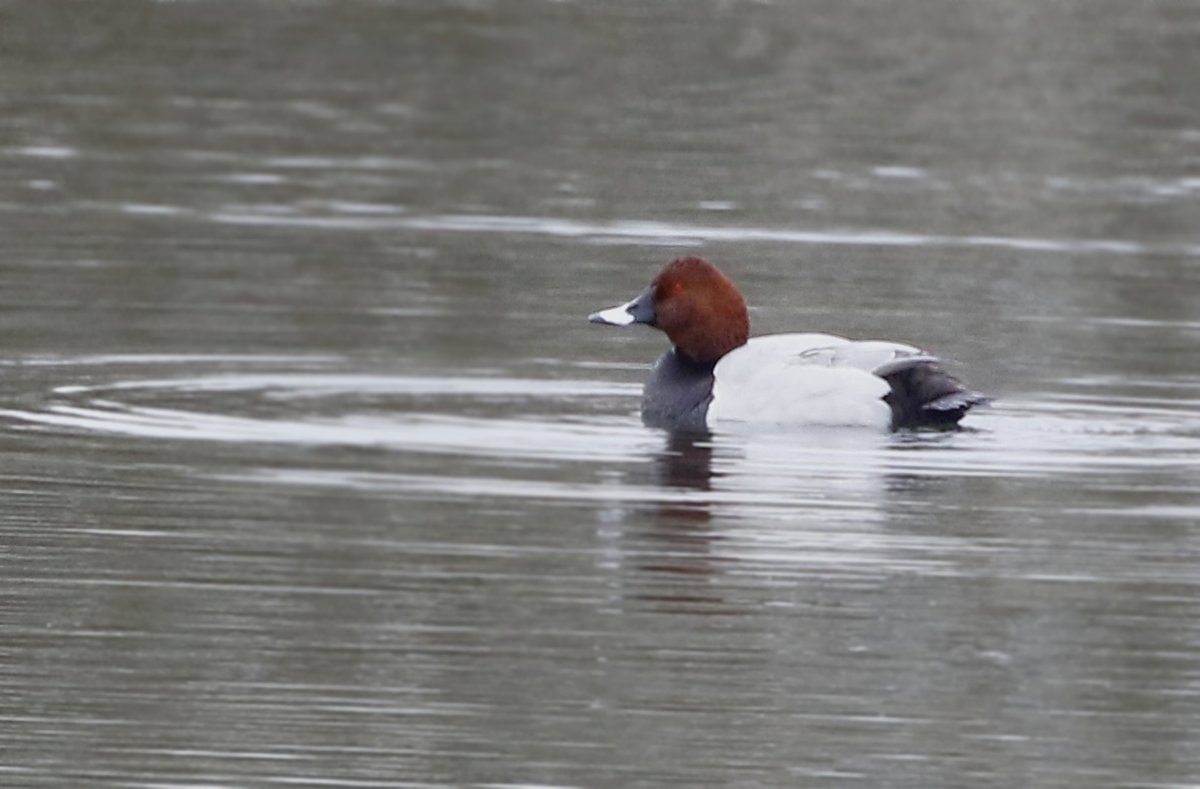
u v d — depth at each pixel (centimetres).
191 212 2170
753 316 1795
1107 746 930
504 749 909
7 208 2153
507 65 2955
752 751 910
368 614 1069
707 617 1070
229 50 2991
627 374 1609
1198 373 1614
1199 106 2806
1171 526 1223
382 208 2216
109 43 3008
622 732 936
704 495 1267
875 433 1420
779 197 2311
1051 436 1423
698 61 2997
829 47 3092
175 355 1603
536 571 1133
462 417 1453
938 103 2798
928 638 1049
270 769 893
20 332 1659
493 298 1847
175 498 1250
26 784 878
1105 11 3303
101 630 1044
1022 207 2294
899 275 1978
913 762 905
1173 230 2200
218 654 1016
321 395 1509
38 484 1271
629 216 2208
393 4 3266
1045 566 1152
